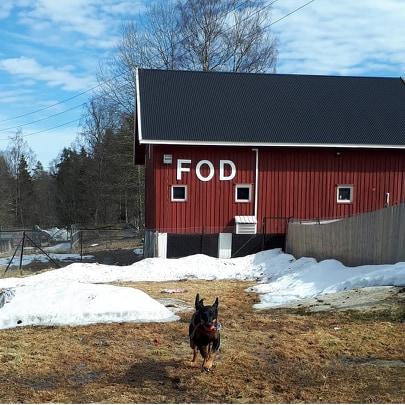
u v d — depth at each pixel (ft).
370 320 30.89
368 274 40.16
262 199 74.13
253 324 31.53
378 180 76.18
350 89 86.69
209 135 72.54
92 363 23.66
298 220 72.28
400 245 40.68
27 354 24.93
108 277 59.98
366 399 18.85
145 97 79.10
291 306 37.91
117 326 30.86
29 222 264.52
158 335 28.81
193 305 39.78
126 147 146.10
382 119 79.41
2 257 90.33
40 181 299.38
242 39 134.00
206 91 82.69
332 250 52.70
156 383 21.01
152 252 72.49
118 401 18.81
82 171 231.50
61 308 32.86
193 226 72.79
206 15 131.44
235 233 71.87
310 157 75.15
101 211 214.48
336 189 75.36
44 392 19.79
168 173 72.33
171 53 133.80
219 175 73.41
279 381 21.21
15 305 33.32
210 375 21.89
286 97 83.41
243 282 55.83
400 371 22.24
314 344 26.63
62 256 87.40
